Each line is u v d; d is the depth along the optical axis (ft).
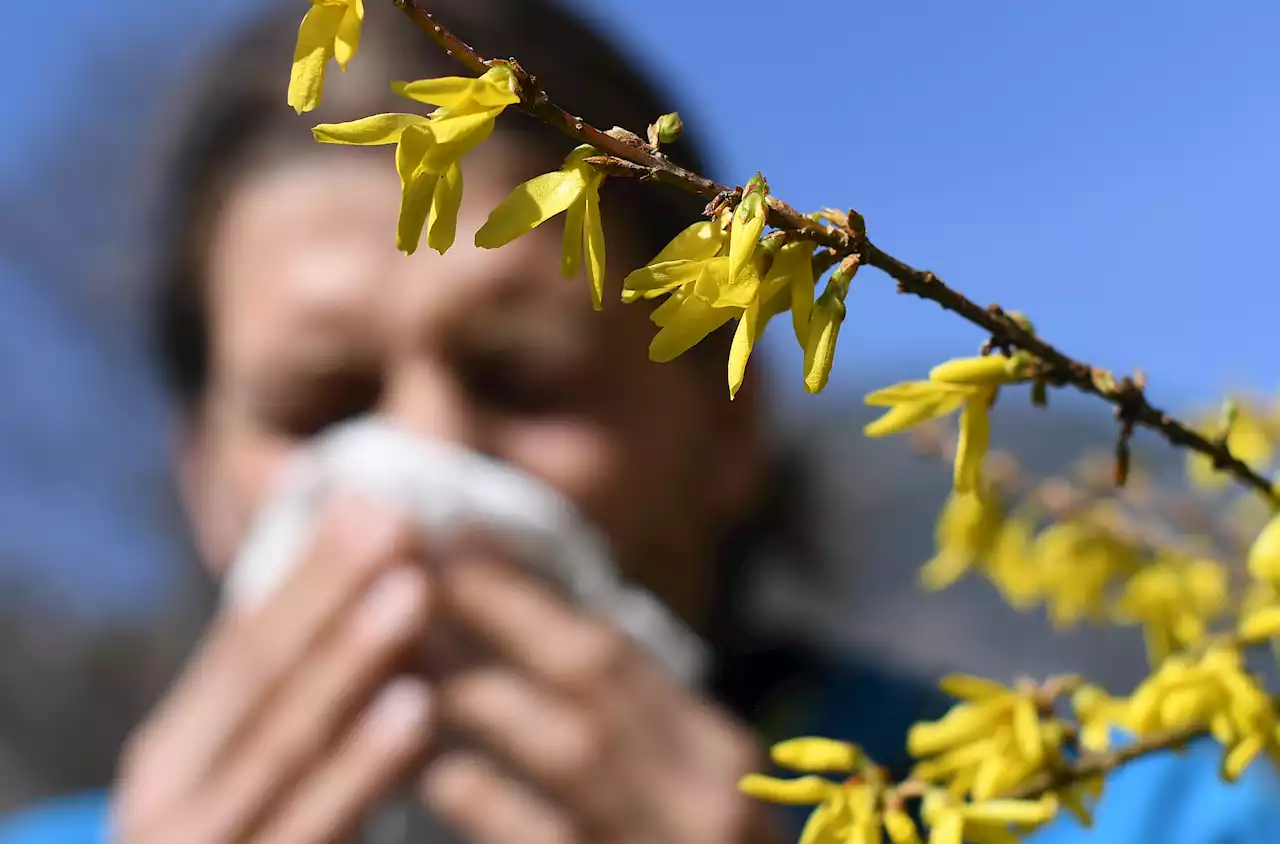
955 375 1.57
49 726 6.74
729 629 3.82
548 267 3.03
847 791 1.65
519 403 3.02
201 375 3.90
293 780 2.31
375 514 2.46
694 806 2.41
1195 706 1.69
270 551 2.68
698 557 3.55
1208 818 2.96
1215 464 1.61
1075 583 2.45
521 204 1.45
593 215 1.46
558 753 2.35
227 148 3.51
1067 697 1.76
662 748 2.46
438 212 1.44
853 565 4.77
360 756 2.33
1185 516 2.41
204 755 2.37
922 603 4.62
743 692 3.78
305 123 3.32
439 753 2.38
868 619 4.69
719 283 1.46
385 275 3.01
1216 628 2.17
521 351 2.99
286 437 3.16
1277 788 1.94
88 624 6.59
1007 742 1.70
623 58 3.85
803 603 4.58
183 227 3.86
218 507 3.61
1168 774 3.13
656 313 1.47
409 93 1.42
